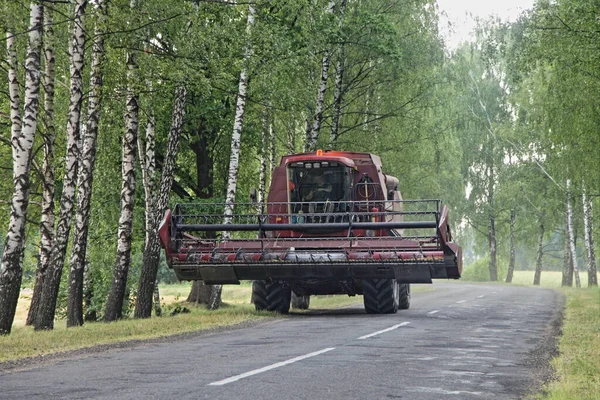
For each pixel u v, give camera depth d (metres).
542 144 61.16
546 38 34.06
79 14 22.14
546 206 71.19
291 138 43.59
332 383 10.53
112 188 35.75
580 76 33.41
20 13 20.81
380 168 27.11
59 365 12.87
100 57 23.14
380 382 10.76
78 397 9.32
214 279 24.05
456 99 77.38
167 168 27.91
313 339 16.92
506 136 69.56
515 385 10.93
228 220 31.14
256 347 15.32
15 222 21.14
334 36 35.38
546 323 23.27
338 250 23.45
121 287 26.73
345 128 43.97
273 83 29.47
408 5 41.75
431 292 52.25
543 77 37.56
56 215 40.38
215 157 40.03
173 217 23.97
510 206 81.44
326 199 25.50
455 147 76.38
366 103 43.94
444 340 17.08
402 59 40.66
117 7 22.00
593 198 61.28
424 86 42.88
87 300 41.06
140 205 37.97
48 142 28.39
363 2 40.09
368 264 23.14
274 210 25.83
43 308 23.17
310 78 39.22
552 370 12.61
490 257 92.62
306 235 24.67
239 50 27.86
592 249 68.19
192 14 24.28
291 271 23.64
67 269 41.75
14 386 10.43
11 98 24.38
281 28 31.44
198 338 17.80
